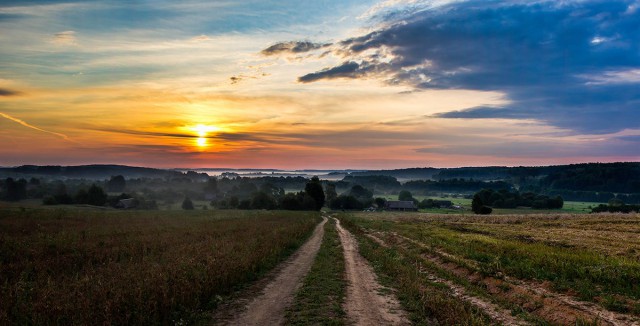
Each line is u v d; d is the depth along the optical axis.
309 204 122.75
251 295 14.96
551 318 13.25
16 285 12.70
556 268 18.55
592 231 39.78
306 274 19.25
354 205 147.00
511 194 146.88
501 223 57.31
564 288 15.86
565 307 13.76
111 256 20.41
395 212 128.75
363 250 29.06
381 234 43.62
